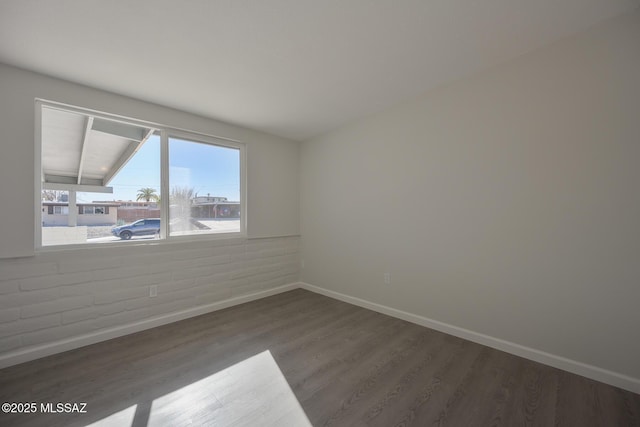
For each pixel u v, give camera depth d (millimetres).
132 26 1604
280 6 1479
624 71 1658
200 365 1979
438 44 1873
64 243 2262
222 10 1494
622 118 1669
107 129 2502
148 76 2180
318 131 3641
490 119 2205
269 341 2359
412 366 1972
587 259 1802
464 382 1784
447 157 2473
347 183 3396
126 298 2482
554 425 1431
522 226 2062
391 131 2908
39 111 2133
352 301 3340
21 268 2006
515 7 1541
